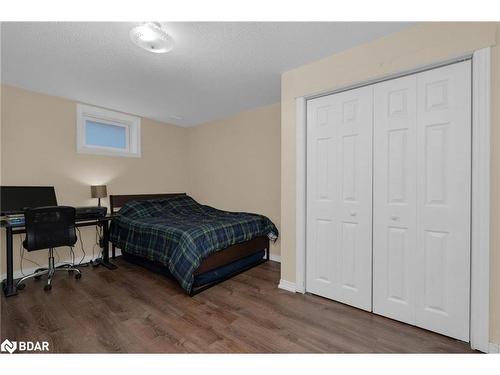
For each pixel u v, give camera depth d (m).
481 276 1.57
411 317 1.89
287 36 1.94
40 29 1.83
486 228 1.55
